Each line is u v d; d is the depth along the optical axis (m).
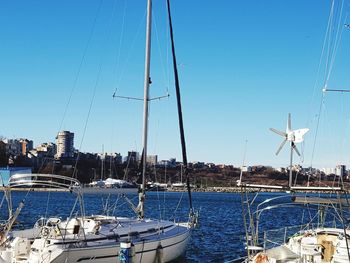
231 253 35.34
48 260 20.03
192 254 34.47
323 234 25.58
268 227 56.12
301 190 16.77
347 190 16.16
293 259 20.22
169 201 130.75
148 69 32.91
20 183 22.56
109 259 22.00
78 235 21.62
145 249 24.30
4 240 21.92
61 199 108.69
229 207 102.50
